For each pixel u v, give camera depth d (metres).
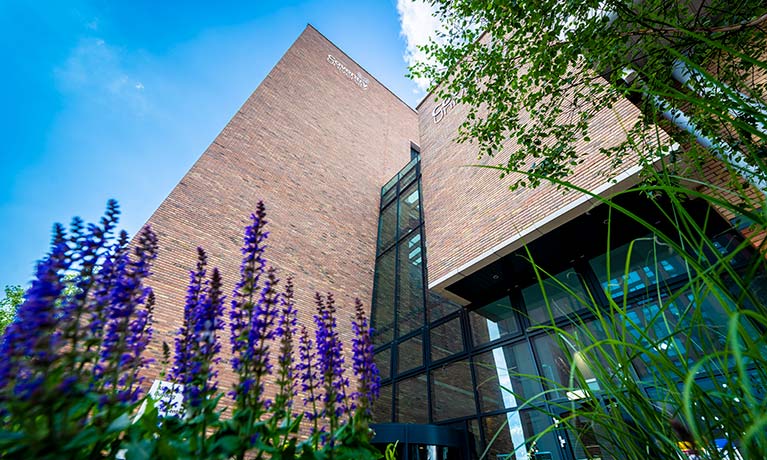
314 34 14.98
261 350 1.13
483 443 5.23
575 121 5.29
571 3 2.67
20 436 0.62
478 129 3.50
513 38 3.10
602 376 0.83
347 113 13.81
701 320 0.67
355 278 9.85
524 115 6.21
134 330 1.06
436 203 8.01
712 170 3.73
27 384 0.66
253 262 1.30
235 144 9.34
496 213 6.11
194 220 7.40
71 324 0.83
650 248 4.72
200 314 1.09
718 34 2.39
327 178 11.20
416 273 8.83
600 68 2.93
